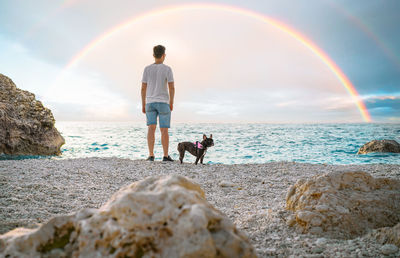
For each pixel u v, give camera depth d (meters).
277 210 2.94
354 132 28.12
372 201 2.46
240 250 1.32
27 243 1.39
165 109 7.00
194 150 7.21
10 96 10.69
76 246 1.40
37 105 11.17
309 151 12.11
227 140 18.09
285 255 1.94
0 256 1.34
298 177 5.23
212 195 4.04
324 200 2.52
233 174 5.61
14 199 3.19
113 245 1.34
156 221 1.35
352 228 2.29
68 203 3.27
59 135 11.72
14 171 4.84
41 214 2.74
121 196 1.48
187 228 1.29
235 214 3.10
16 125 9.41
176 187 1.55
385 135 22.59
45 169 5.16
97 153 11.09
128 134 25.25
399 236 1.93
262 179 5.11
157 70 6.90
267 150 12.45
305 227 2.38
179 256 1.24
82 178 4.67
